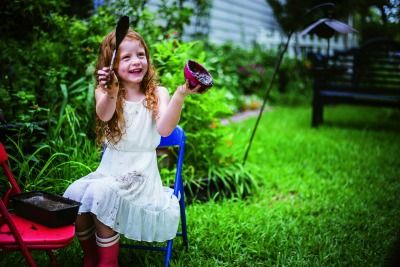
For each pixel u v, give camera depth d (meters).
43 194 2.23
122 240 2.80
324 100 6.94
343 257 2.76
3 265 2.46
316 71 6.67
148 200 2.29
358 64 7.25
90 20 4.24
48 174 2.90
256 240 2.92
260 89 9.95
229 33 11.52
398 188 4.05
